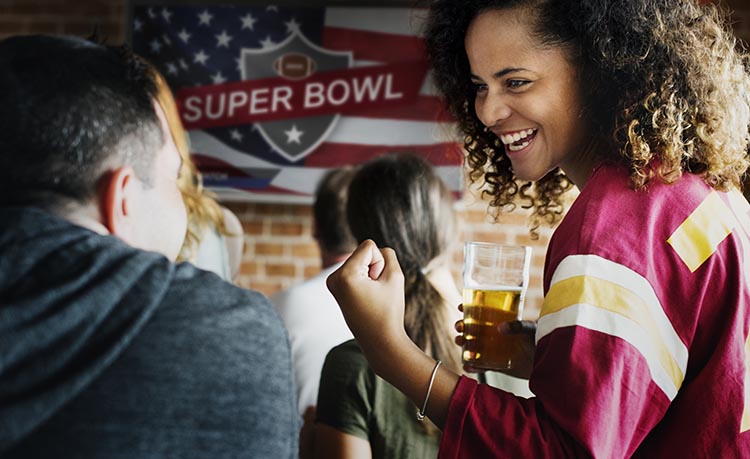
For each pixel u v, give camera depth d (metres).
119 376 0.74
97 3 3.70
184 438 0.74
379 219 1.57
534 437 0.97
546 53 1.11
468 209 3.51
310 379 1.93
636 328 0.97
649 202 1.04
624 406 0.95
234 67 3.62
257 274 3.64
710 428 1.02
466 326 1.24
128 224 0.85
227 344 0.79
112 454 0.71
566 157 1.18
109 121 0.82
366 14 3.56
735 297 1.03
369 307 1.07
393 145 3.55
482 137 1.46
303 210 3.63
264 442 0.77
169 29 3.62
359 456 1.46
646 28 1.11
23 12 3.72
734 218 1.10
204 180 3.62
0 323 0.72
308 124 3.59
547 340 1.00
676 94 1.10
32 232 0.77
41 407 0.71
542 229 3.49
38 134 0.80
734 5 3.36
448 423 1.01
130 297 0.78
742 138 1.18
